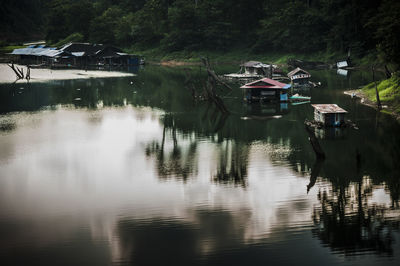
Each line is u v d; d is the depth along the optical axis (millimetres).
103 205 31016
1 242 25547
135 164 40656
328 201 31219
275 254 23953
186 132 53531
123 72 137875
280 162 40375
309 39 159500
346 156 41500
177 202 31438
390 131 50875
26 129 55469
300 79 96750
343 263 23047
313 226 27328
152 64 176875
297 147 45406
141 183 35469
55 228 27359
